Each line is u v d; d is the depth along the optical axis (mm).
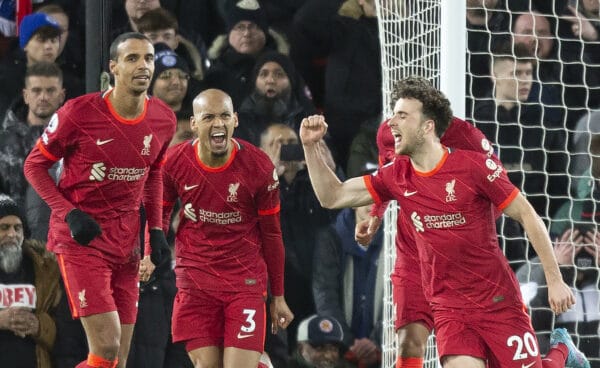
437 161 18641
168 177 21875
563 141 31656
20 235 26016
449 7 23125
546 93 32031
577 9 33031
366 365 27734
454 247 18703
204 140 21047
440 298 19156
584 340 29516
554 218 30875
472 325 18922
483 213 18703
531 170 31406
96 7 25047
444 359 19109
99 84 25047
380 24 25891
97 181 20531
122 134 20438
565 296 18078
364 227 22500
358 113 30688
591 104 33000
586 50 33000
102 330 20328
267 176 21719
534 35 30594
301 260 28125
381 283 28172
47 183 20359
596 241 30531
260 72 29156
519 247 29859
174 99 28219
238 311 21672
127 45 20000
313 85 31172
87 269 20406
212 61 29766
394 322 24250
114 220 20844
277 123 29094
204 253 21875
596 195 31297
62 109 20375
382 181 19266
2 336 25609
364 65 30938
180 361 26297
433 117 18531
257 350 21672
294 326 27906
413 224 19125
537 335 28812
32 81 27344
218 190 21578
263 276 22094
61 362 25938
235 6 29891
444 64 23203
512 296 18875
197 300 21938
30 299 25859
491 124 31234
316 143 19188
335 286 28094
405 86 18641
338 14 31047
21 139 27219
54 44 28438
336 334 27234
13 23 29359
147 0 29328
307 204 28438
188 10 29844
